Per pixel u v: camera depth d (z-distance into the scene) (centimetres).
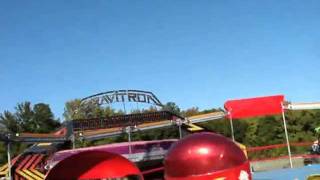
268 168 2409
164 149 2241
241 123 4647
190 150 1102
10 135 2391
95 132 2745
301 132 4453
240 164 1088
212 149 1090
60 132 2881
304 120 4488
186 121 2738
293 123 4547
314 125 4438
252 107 2553
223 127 4525
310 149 3120
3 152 4431
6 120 7200
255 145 4503
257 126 4678
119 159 1334
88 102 3058
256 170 2327
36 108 7488
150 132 3142
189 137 1152
